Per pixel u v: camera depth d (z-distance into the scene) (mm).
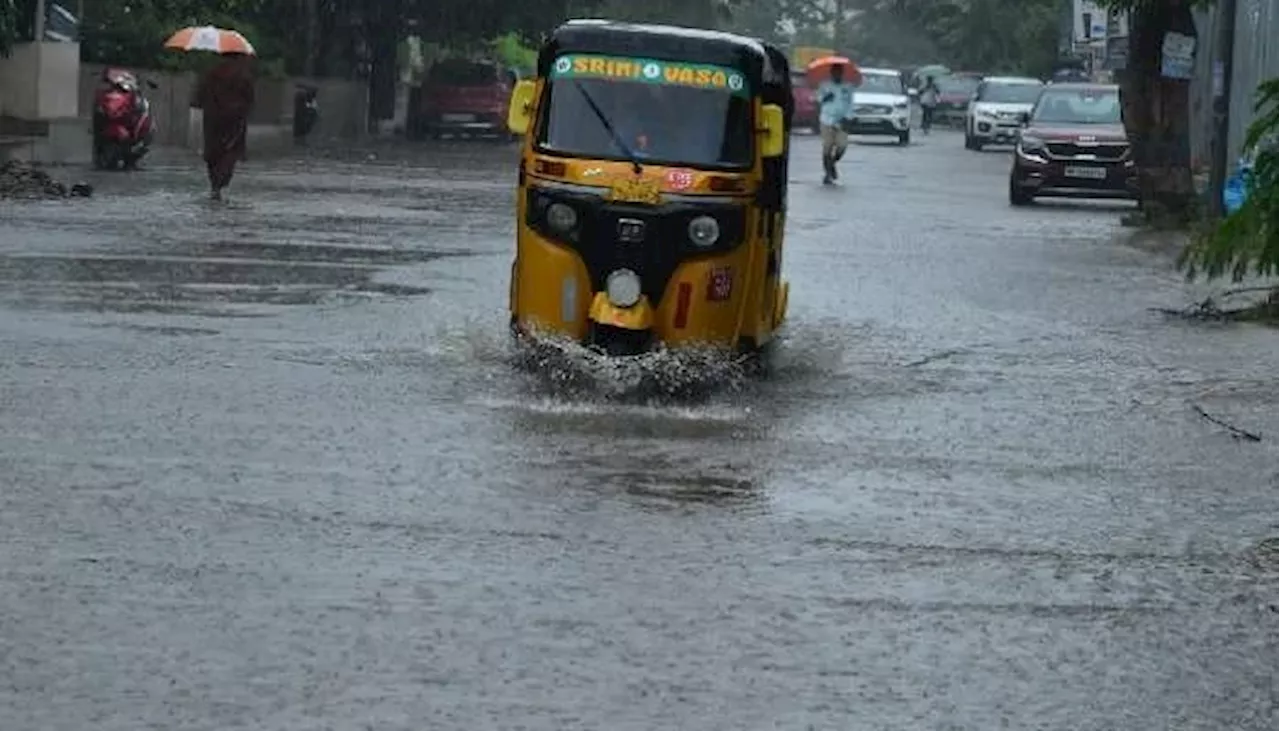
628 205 19969
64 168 50000
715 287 20141
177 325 23203
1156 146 46000
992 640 11992
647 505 15195
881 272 33156
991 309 28656
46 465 15594
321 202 42875
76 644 11141
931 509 15523
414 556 13359
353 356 21547
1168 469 17609
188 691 10430
